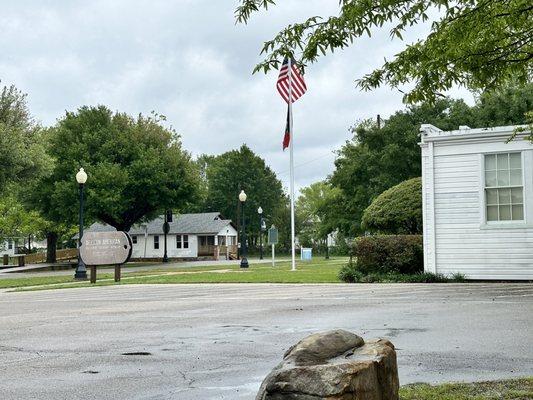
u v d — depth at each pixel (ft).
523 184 58.18
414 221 73.10
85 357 23.44
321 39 19.19
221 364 21.44
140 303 45.88
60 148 154.51
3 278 96.89
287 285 60.29
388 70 22.95
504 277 58.70
